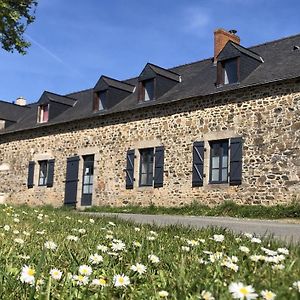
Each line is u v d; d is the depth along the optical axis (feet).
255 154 43.21
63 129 63.10
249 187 43.14
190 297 7.78
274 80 42.32
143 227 21.65
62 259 11.69
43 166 65.92
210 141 47.06
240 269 9.66
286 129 41.47
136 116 54.29
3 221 22.18
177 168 49.08
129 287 8.93
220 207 43.88
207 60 59.31
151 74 54.60
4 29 36.63
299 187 39.93
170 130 50.49
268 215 39.68
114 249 11.89
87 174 59.31
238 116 45.01
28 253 12.51
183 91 52.54
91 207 55.72
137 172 52.95
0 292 8.27
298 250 12.59
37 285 8.59
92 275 9.55
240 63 46.73
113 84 60.13
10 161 70.38
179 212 46.47
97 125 58.65
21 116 79.00
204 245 14.02
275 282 8.29
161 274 9.64
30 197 65.82
